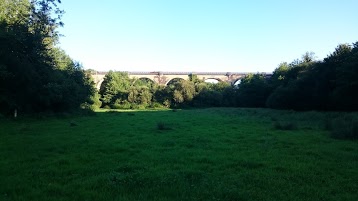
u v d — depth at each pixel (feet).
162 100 334.65
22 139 61.11
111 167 37.35
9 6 112.88
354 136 61.87
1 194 26.63
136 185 29.07
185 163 39.96
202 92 333.83
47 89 129.39
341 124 77.66
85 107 195.11
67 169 36.09
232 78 414.21
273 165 38.09
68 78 163.43
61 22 121.60
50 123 100.89
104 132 75.66
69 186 29.01
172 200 24.82
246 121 113.09
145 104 329.93
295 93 180.04
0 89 105.09
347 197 25.99
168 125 96.53
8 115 112.98
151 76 408.46
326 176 33.01
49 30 120.37
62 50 184.14
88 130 80.33
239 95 321.93
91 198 25.62
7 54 101.40
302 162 40.09
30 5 116.16
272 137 64.90
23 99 119.85
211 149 51.44
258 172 34.63
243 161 40.29
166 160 41.55
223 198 25.58
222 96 338.54
